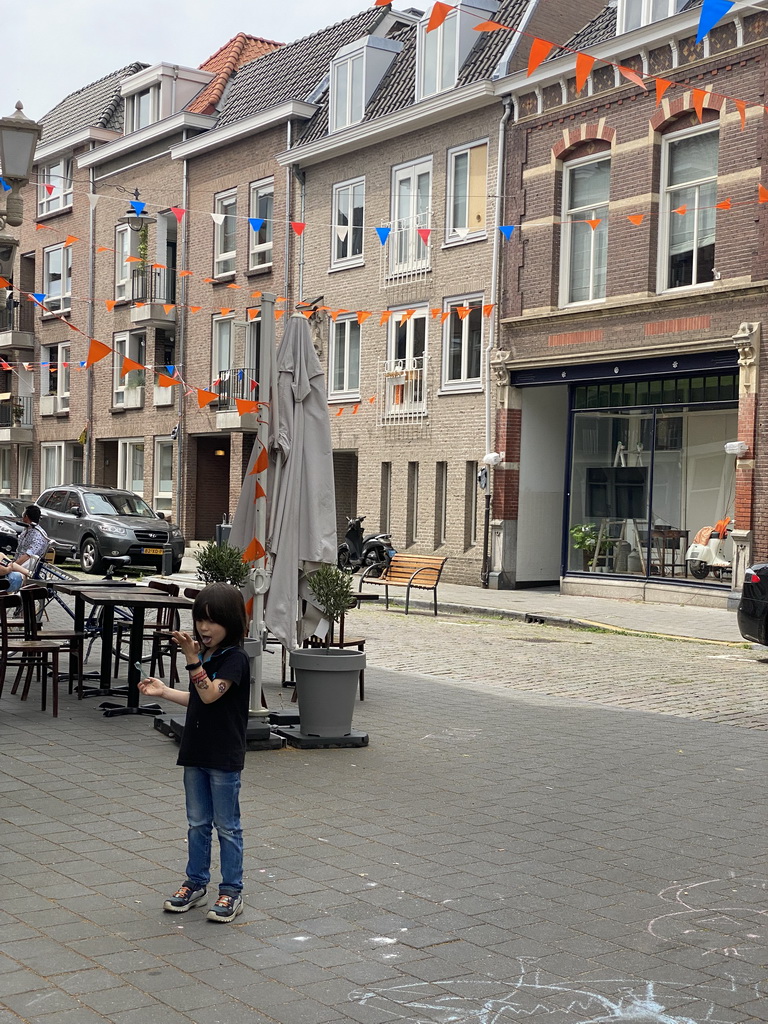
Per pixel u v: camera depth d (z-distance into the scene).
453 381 24.77
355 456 29.69
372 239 26.94
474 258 24.23
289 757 8.16
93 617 11.79
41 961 4.43
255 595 8.69
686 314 19.70
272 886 5.43
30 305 41.78
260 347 8.68
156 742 8.41
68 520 25.19
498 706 10.54
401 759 8.20
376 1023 4.02
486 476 23.50
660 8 20.27
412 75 26.73
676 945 4.86
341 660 8.48
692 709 10.77
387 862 5.86
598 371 21.52
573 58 21.39
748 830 6.68
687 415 20.34
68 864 5.61
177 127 33.44
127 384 36.34
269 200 30.48
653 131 20.25
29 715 9.30
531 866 5.88
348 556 26.33
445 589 23.22
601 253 21.67
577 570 22.31
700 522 20.12
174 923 4.89
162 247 34.81
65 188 39.91
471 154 24.39
